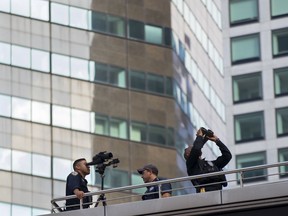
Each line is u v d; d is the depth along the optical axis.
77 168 42.03
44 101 105.25
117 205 41.19
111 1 111.50
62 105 106.12
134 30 112.19
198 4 120.44
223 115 121.50
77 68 108.06
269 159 119.88
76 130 105.94
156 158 109.69
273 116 120.88
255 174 120.00
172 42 114.19
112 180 106.00
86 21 109.69
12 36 105.44
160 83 112.19
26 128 103.81
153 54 112.50
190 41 117.81
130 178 107.06
